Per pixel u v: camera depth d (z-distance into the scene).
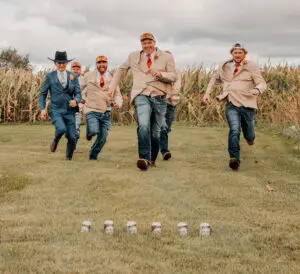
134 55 8.20
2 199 6.22
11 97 19.16
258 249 4.66
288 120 14.72
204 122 18.50
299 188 7.12
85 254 4.38
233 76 8.53
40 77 20.00
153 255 4.42
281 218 5.62
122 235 4.93
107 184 6.96
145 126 7.98
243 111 8.49
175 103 9.55
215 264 4.24
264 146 11.36
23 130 15.29
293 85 18.50
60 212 5.74
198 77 19.27
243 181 7.38
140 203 6.19
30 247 4.53
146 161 8.01
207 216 5.71
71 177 7.33
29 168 7.91
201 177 7.60
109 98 9.21
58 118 9.20
